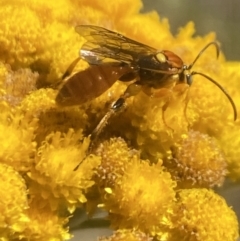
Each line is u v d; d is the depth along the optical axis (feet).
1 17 0.29
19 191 0.26
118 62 0.28
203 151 0.29
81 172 0.27
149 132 0.28
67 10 0.30
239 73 0.32
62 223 0.27
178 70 0.29
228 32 0.50
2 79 0.28
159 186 0.27
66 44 0.29
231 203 0.43
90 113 0.29
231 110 0.30
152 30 0.32
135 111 0.28
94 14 0.31
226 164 0.29
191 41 0.33
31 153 0.27
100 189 0.28
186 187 0.29
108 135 0.28
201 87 0.29
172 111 0.28
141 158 0.29
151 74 0.28
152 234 0.27
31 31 0.29
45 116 0.28
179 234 0.28
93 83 0.28
